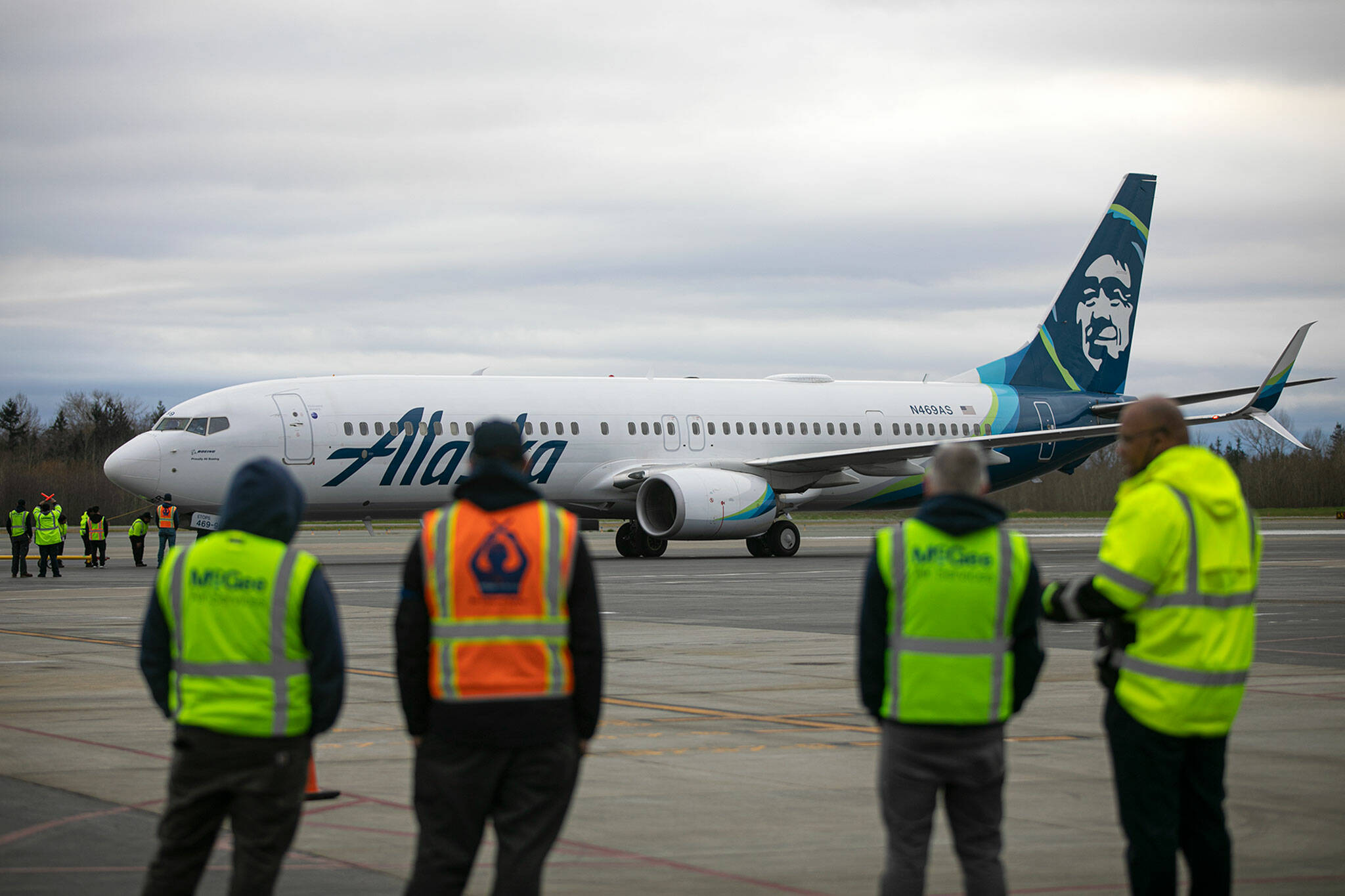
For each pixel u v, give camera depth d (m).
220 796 15.55
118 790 24.39
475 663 14.95
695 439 102.75
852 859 20.14
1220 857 16.95
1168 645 16.45
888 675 15.93
